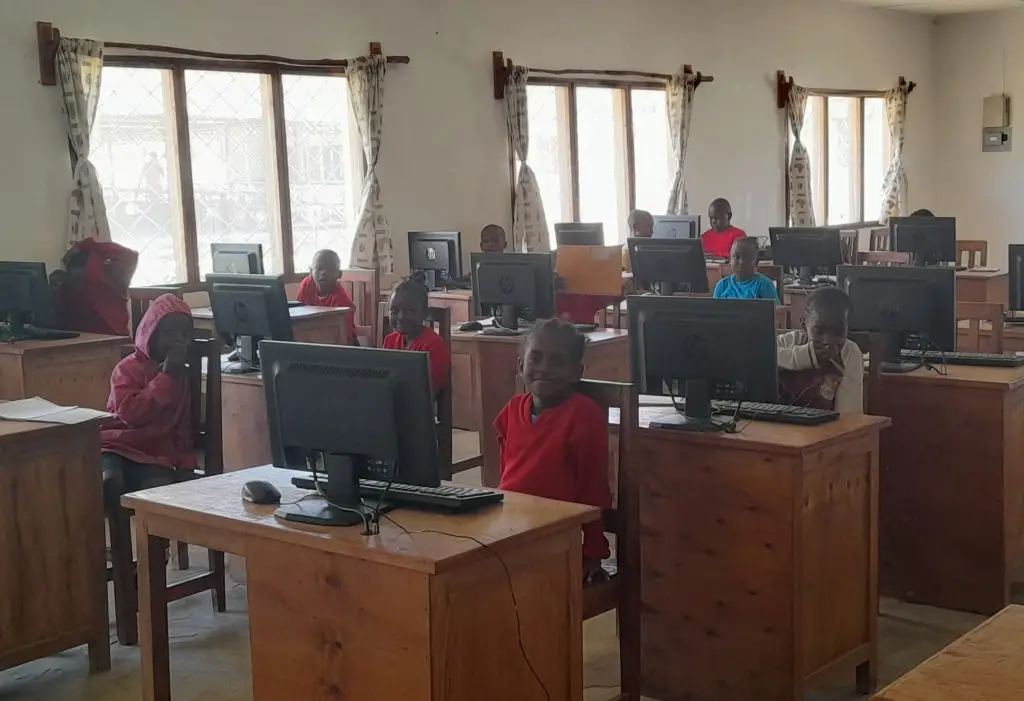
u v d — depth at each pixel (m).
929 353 4.02
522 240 8.48
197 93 6.74
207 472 3.88
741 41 10.59
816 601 2.95
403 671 2.21
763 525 2.90
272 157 7.18
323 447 2.41
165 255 6.67
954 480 3.75
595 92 9.31
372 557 2.19
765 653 2.94
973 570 3.76
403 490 2.50
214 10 6.69
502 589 2.29
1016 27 12.65
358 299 6.74
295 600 2.39
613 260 5.54
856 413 3.24
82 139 6.06
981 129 13.03
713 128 10.34
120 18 6.25
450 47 8.02
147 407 3.82
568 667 2.47
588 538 2.83
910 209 13.27
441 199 8.02
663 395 3.18
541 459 2.84
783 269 7.11
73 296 5.59
